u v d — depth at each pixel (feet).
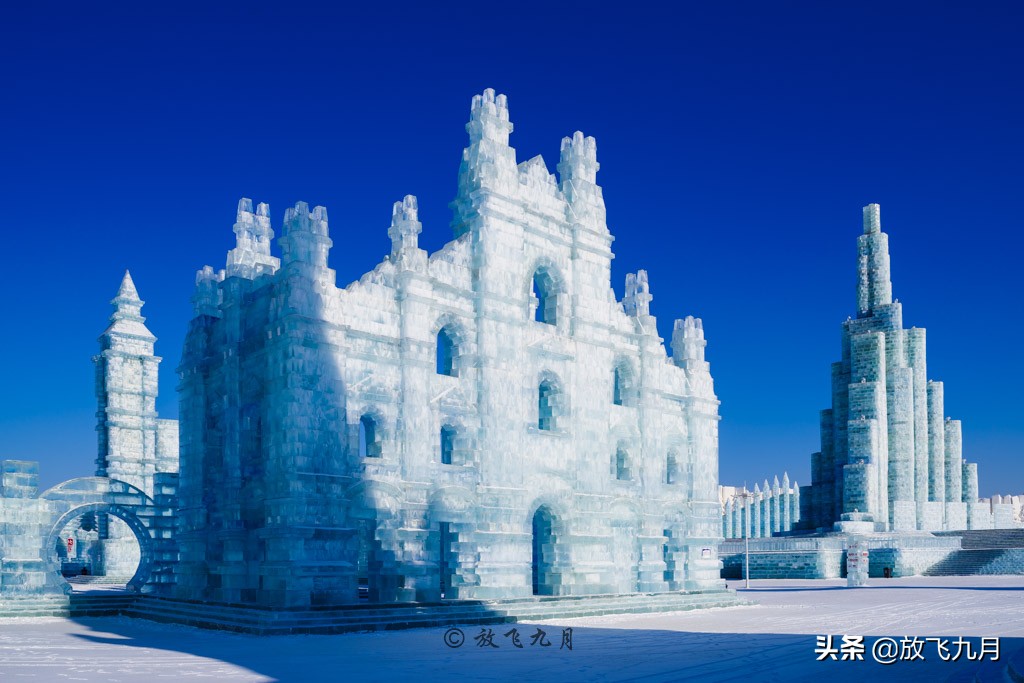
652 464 175.83
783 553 301.02
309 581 123.85
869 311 370.12
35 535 150.51
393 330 139.74
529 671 80.12
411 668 82.02
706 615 147.95
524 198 160.04
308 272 130.93
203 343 152.76
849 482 338.34
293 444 125.49
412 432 137.69
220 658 89.40
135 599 153.58
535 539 181.16
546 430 158.81
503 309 152.56
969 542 338.13
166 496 162.81
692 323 194.29
